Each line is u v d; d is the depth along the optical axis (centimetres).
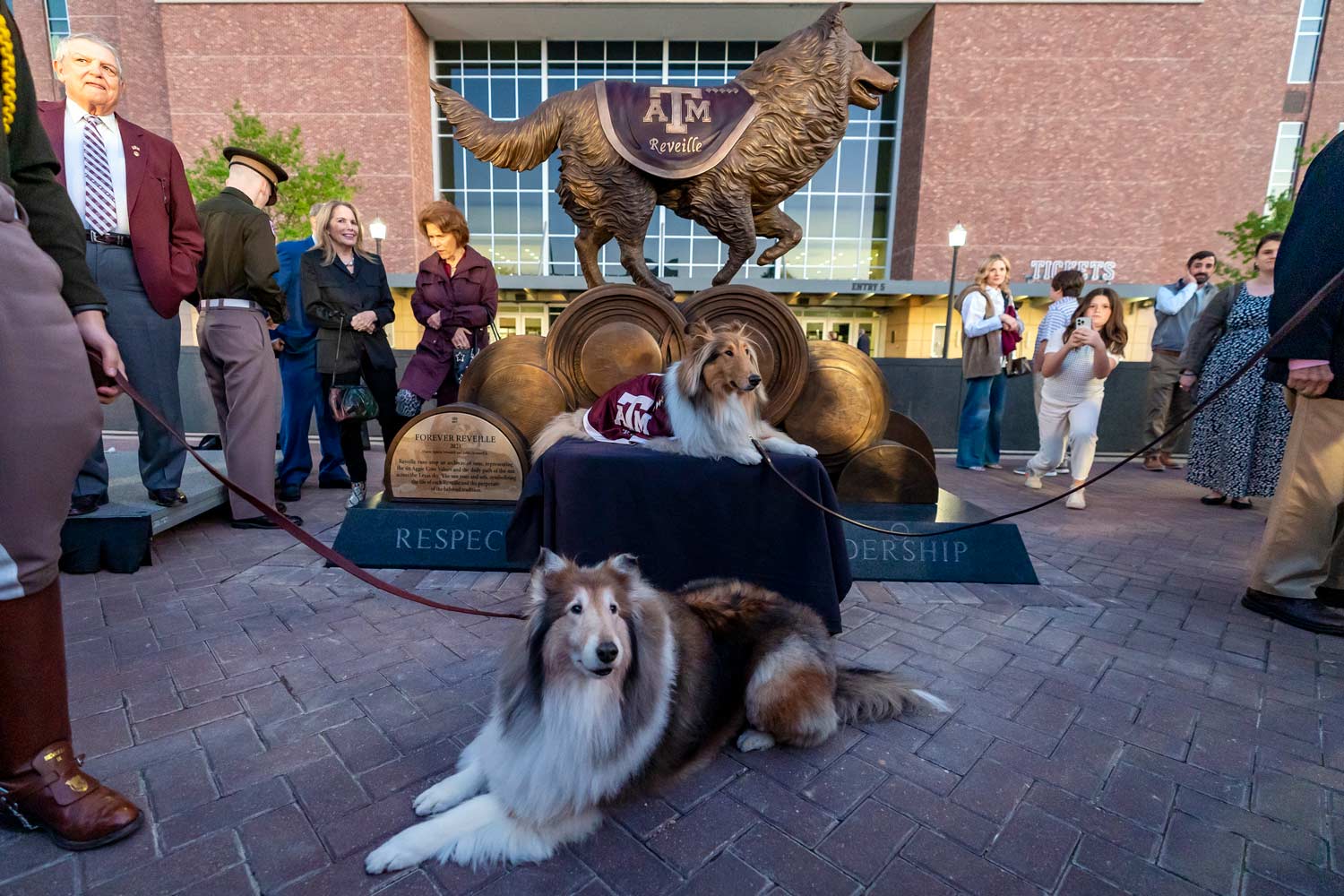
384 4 1800
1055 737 236
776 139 430
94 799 175
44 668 172
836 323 2267
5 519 157
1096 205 1933
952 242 1320
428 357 527
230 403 465
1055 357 589
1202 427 554
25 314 155
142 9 1892
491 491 420
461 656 288
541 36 1975
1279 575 346
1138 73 1866
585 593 177
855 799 201
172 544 441
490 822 176
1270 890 168
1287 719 249
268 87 1841
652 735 188
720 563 325
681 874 170
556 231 2091
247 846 176
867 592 378
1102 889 168
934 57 1859
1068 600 368
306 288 488
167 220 397
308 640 300
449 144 2064
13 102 170
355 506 413
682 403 330
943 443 973
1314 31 1994
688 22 1905
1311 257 294
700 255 2089
